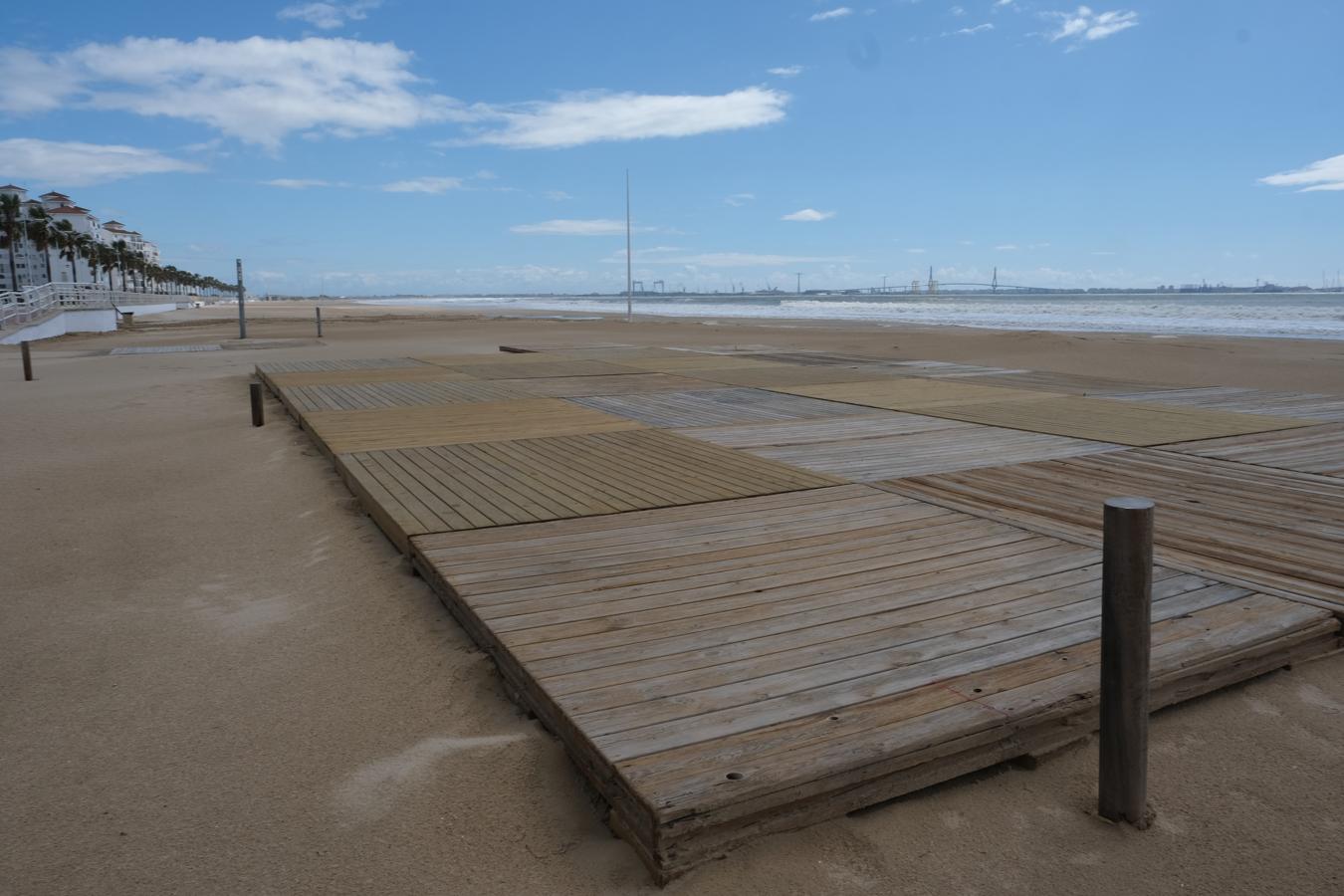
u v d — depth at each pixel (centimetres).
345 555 542
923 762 272
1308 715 328
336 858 253
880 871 243
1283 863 246
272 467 799
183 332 3550
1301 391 1252
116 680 372
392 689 361
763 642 354
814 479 666
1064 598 402
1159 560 459
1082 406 1039
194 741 321
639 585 425
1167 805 273
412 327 3822
